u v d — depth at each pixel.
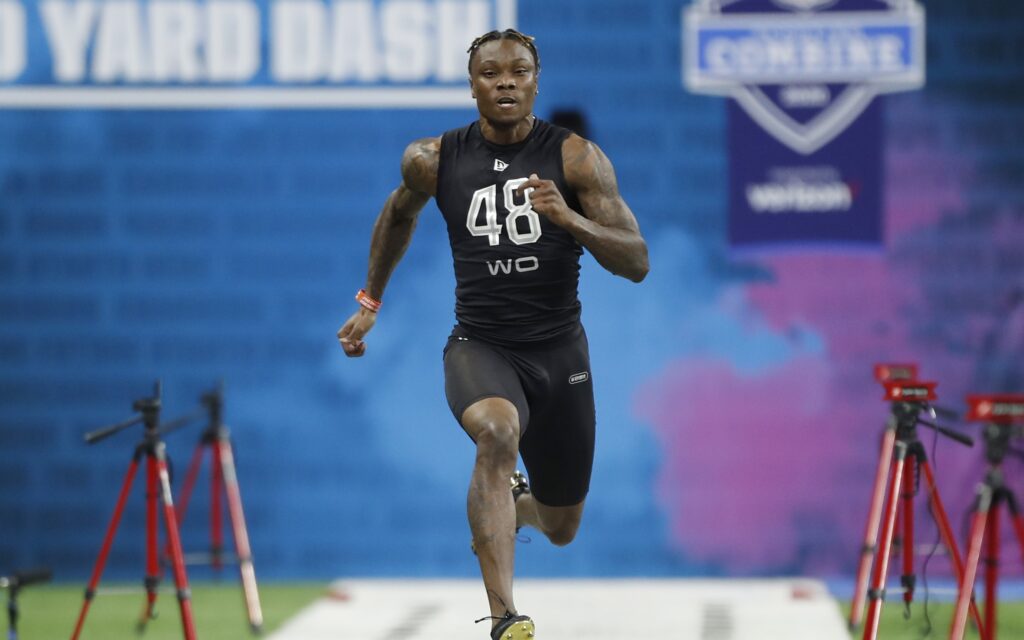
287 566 29.66
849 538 29.02
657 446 29.27
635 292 29.27
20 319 29.83
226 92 29.61
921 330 28.92
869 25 28.84
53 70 29.67
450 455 29.59
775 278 29.09
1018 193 28.80
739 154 29.08
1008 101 28.78
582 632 22.64
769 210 29.06
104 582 29.77
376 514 29.64
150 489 21.19
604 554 29.34
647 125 29.19
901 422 19.58
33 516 29.81
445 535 29.62
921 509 28.75
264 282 29.67
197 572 29.56
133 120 29.67
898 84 28.88
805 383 29.08
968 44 28.80
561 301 15.52
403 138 29.48
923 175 28.91
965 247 28.89
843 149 28.97
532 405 15.78
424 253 29.52
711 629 22.88
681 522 29.27
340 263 29.64
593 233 14.30
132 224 29.75
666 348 29.20
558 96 29.28
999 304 28.83
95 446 29.80
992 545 15.53
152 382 29.77
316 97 29.55
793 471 29.12
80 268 29.80
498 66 14.80
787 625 23.22
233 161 29.66
